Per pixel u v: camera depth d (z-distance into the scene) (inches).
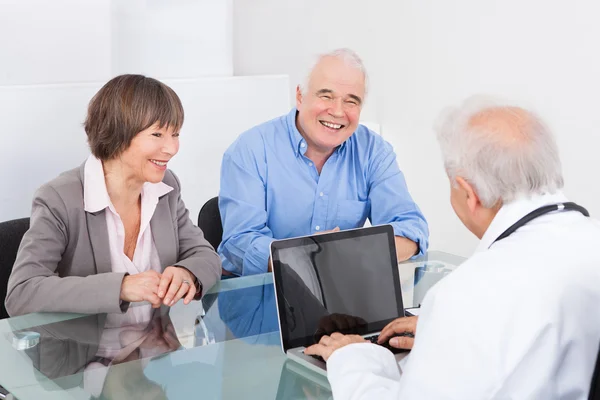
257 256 93.0
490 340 47.3
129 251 85.6
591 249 50.8
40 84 131.1
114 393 57.3
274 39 182.4
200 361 63.9
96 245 81.4
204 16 152.9
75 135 132.2
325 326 68.9
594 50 137.6
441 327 48.3
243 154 100.7
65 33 135.6
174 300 76.1
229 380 60.4
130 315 73.6
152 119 77.9
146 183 85.4
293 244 69.1
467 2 154.3
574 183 144.9
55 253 78.7
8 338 67.2
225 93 148.5
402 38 166.7
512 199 52.6
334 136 97.8
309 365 63.3
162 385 58.9
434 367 47.9
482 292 48.3
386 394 52.2
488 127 52.3
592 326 50.0
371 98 176.2
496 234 52.6
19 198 128.8
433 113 164.1
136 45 147.1
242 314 75.4
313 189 102.2
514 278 48.6
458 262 91.7
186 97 144.6
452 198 56.7
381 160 103.9
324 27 177.8
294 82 182.4
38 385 58.1
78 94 131.6
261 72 183.6
